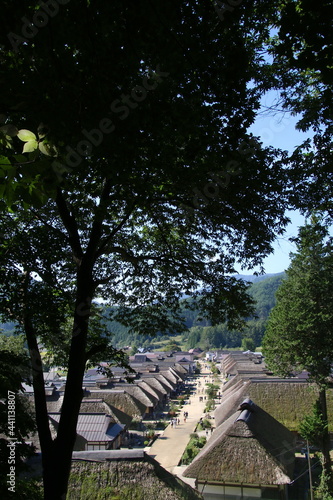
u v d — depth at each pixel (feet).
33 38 15.88
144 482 55.16
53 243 36.55
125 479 55.47
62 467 27.71
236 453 74.59
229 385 178.19
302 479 90.68
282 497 70.79
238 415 91.20
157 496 53.62
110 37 17.17
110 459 58.13
